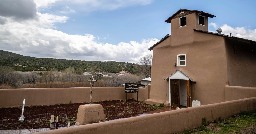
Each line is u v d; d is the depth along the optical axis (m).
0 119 12.64
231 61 15.35
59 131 5.75
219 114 10.63
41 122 12.23
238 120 10.52
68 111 15.77
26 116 13.71
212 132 8.91
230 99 14.23
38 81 31.92
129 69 80.62
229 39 15.40
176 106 17.97
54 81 32.38
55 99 18.67
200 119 9.78
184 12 18.22
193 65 17.06
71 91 19.58
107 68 82.75
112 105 18.88
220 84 15.06
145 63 61.16
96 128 6.45
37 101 17.78
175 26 19.00
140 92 22.19
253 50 17.89
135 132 7.47
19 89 17.03
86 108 10.85
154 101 19.69
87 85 30.44
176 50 18.69
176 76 17.81
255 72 17.69
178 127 8.91
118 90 22.48
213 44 15.80
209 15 18.06
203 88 16.14
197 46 16.91
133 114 15.03
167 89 19.06
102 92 21.36
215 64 15.53
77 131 6.05
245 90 13.33
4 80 29.66
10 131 10.19
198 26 17.45
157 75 20.33
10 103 16.55
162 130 8.34
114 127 6.89
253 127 9.37
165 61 19.67
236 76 15.57
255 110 12.48
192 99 16.89
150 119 7.96
